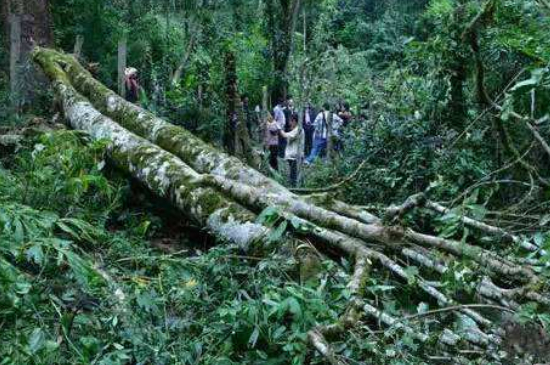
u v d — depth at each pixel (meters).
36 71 9.23
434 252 4.78
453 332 4.01
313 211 5.32
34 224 3.69
